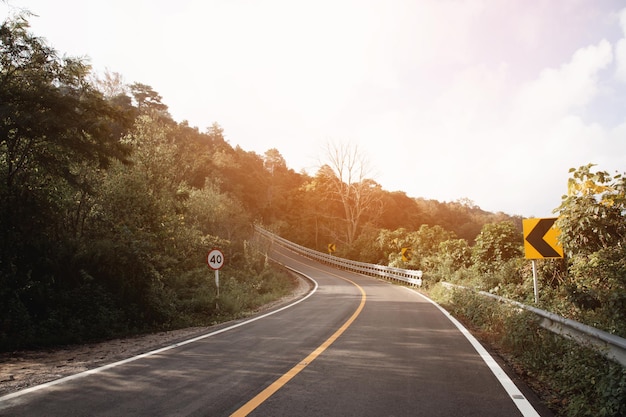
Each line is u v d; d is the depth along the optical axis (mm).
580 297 6934
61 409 4242
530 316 7148
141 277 12008
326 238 69312
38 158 11141
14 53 10789
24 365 6762
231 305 14555
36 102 10656
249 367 6008
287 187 104438
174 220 17641
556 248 8312
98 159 12641
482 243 17016
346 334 8836
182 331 10672
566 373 4848
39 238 11031
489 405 4305
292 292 23766
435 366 6020
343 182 54344
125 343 8984
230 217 33719
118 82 33781
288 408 4207
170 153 19094
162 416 3992
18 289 9305
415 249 34031
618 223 7492
